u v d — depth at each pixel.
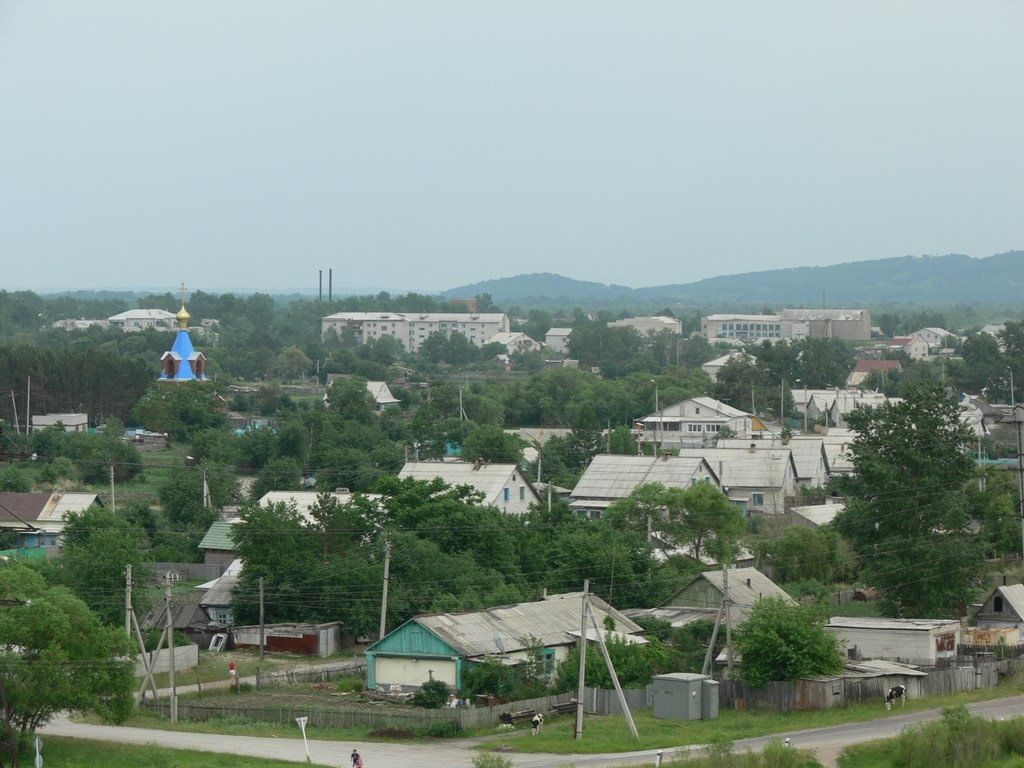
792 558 95.75
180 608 83.19
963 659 72.38
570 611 71.44
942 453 83.06
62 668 54.25
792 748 49.44
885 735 55.44
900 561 80.56
